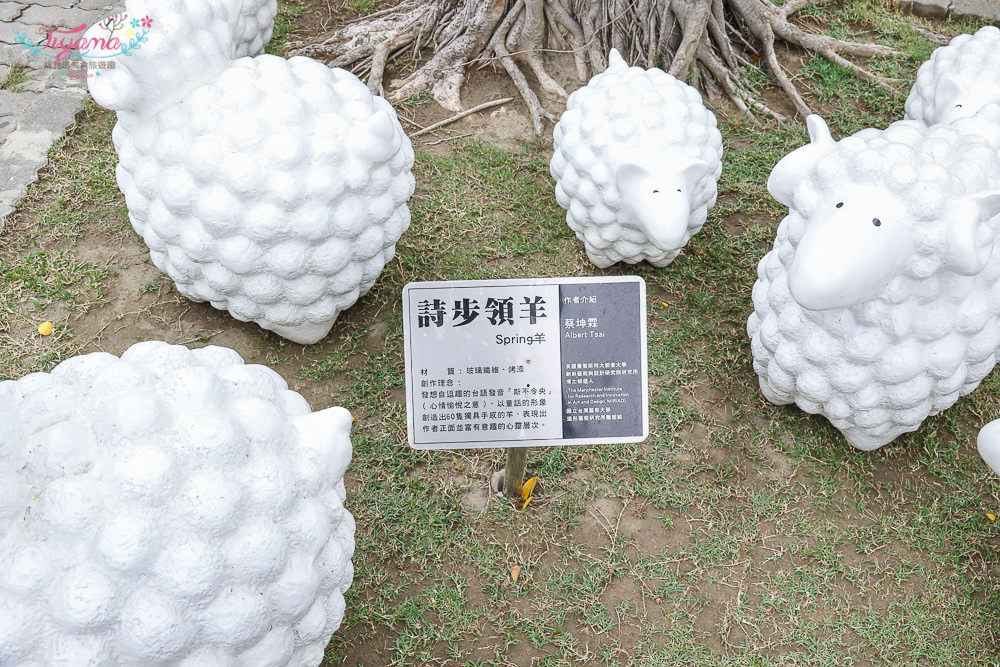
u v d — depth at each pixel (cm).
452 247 441
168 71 325
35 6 564
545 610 313
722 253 445
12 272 408
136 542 201
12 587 199
